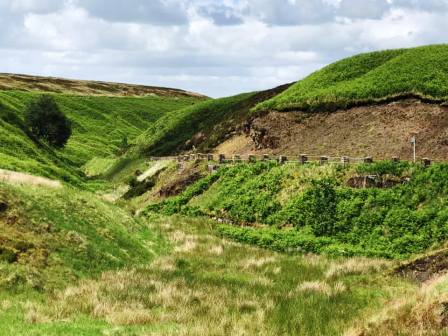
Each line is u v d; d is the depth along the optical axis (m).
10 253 22.48
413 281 25.84
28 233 25.30
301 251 34.12
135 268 26.64
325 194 39.78
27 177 34.53
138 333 16.41
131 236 32.66
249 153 61.25
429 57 63.75
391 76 60.31
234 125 74.69
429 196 35.75
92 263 25.58
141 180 66.75
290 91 73.25
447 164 37.56
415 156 45.59
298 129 58.97
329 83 69.88
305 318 19.45
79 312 18.50
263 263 30.17
